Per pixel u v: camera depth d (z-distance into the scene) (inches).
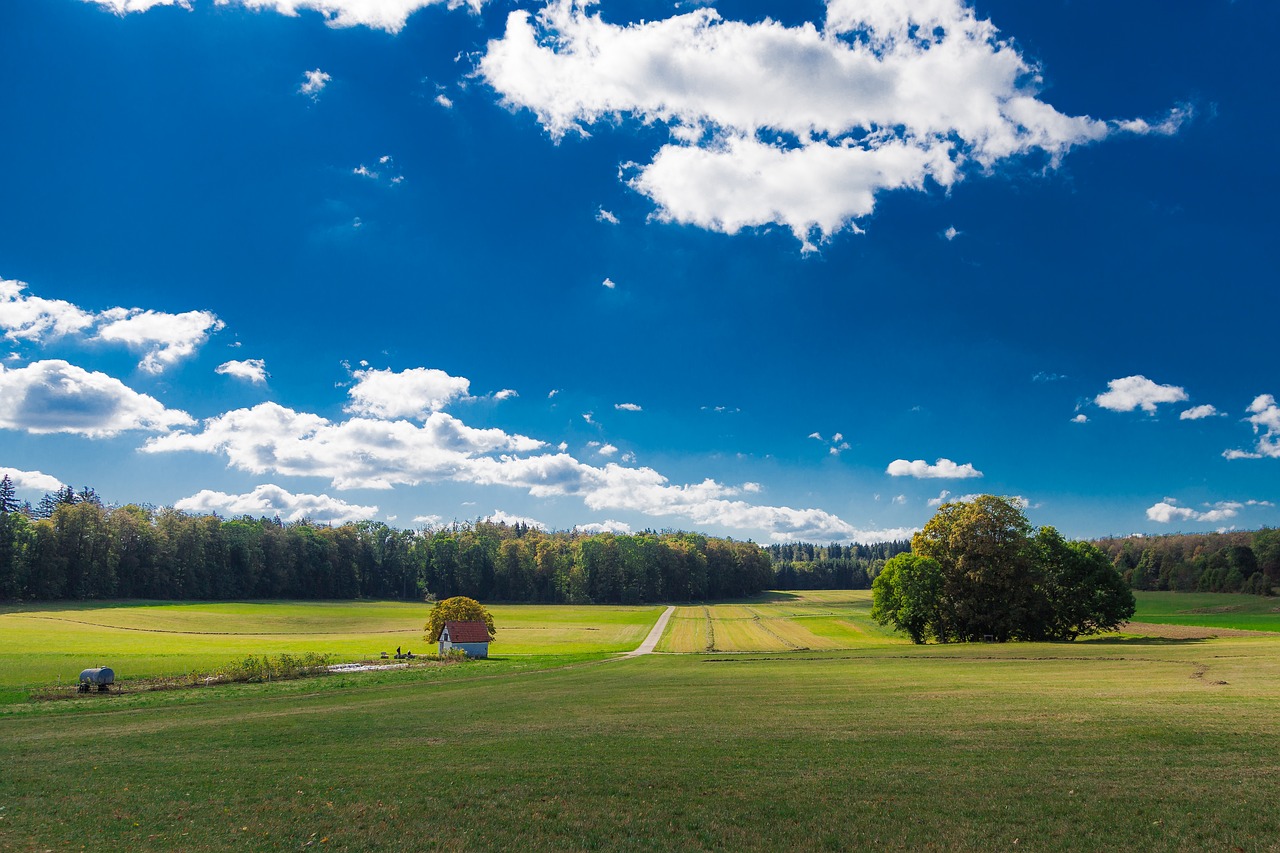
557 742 1042.7
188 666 2623.0
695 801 713.6
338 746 1075.3
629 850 594.2
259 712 1519.4
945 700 1289.4
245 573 6983.3
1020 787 705.6
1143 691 1272.1
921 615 3149.6
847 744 936.9
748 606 7760.8
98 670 1989.4
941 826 613.6
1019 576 3009.4
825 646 3750.0
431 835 644.1
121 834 674.8
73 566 5772.6
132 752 1077.8
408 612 6318.9
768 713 1241.4
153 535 6412.4
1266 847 537.6
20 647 3137.3
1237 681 1342.3
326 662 2706.7
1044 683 1478.8
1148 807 629.9
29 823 717.9
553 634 4852.4
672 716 1253.1
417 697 1742.1
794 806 683.4
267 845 634.2
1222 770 724.7
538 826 657.6
